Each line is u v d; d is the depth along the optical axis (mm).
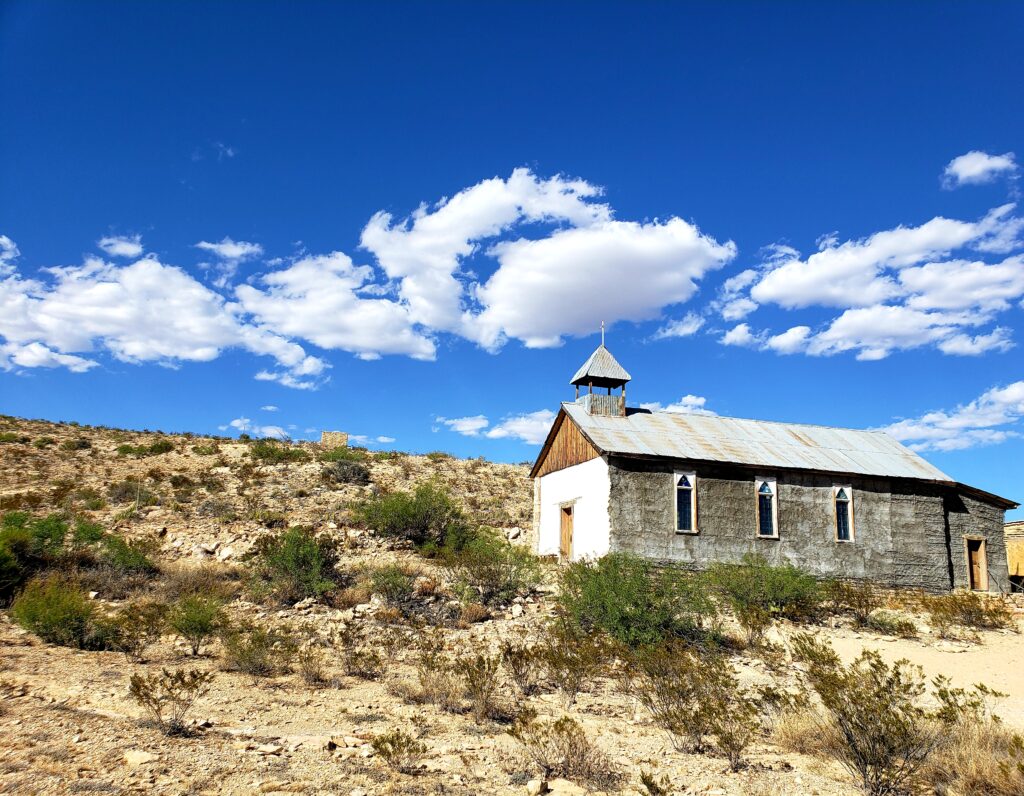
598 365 31344
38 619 13672
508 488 44844
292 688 11883
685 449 27547
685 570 25125
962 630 20297
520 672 12891
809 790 7855
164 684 9383
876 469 29875
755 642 16719
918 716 8492
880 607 23125
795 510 27828
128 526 26922
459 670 12016
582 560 20984
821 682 9258
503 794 7285
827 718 9867
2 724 7922
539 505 33375
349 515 31297
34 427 49625
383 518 28469
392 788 7082
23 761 6711
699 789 7711
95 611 14742
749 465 27266
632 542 25531
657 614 16391
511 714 10961
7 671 10992
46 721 8219
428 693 11656
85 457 41000
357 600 19562
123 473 37781
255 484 35875
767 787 7867
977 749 8305
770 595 20922
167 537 26031
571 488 29562
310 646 13734
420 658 13812
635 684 13062
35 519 25703
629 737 9922
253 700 10820
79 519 25797
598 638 15398
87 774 6582
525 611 19672
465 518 30812
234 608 18484
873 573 28281
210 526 28016
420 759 8297
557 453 31750
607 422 29125
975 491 30938
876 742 8039
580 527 28094
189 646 14609
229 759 7562
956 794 7742
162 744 7871
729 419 32750
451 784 7426
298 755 8031
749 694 12359
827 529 28078
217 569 22453
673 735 10016
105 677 11266
